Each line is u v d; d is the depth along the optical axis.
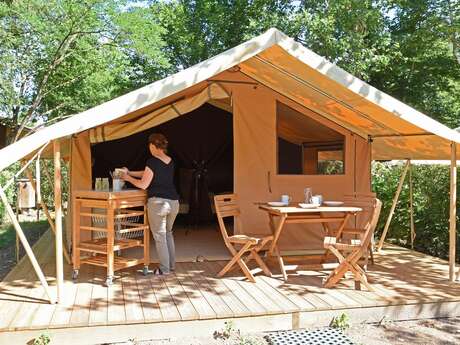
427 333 3.91
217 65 4.39
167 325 3.72
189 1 18.97
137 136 8.48
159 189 5.00
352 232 5.45
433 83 16.44
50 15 13.16
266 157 6.25
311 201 5.11
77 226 4.88
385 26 15.75
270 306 4.00
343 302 4.12
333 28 13.52
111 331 3.63
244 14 17.31
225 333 3.78
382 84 16.67
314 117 6.33
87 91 16.03
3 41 12.88
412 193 7.59
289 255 6.21
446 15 14.70
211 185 8.71
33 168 8.28
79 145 5.66
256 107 6.21
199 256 5.97
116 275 5.10
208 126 8.66
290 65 4.80
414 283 4.87
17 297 4.26
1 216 11.35
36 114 16.17
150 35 14.08
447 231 7.47
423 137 5.58
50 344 3.52
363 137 6.51
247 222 6.16
